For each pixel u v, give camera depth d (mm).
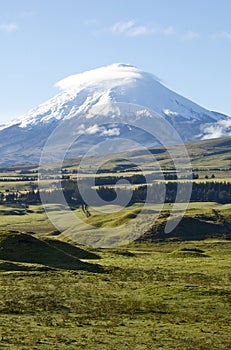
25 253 98938
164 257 129750
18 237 103812
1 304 57375
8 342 39188
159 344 41469
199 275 90938
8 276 80250
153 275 90750
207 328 49031
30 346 38250
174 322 51625
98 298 64438
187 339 43750
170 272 95938
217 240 194000
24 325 47219
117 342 41562
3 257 96938
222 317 54781
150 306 59281
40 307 57000
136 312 56344
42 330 45156
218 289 68938
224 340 43969
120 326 48781
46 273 84750
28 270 86812
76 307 58094
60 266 94562
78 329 46469
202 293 67000
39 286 72062
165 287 70875
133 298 64938
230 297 65062
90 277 84875
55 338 41625
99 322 50375
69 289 70625
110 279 83938
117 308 58156
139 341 42281
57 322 49312
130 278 86625
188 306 59969
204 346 41094
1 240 102812
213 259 124375
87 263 99938
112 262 111688
